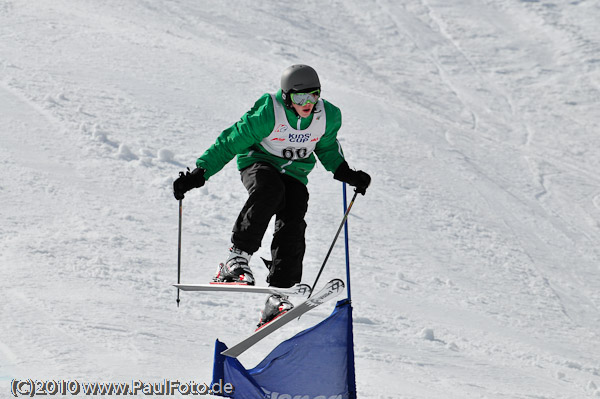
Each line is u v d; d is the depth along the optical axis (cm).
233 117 4203
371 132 4756
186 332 1838
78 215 2625
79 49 4734
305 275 2638
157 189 3083
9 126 3288
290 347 1473
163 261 2402
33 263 2112
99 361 1504
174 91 4362
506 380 2088
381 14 10106
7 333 1566
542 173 5059
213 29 7500
